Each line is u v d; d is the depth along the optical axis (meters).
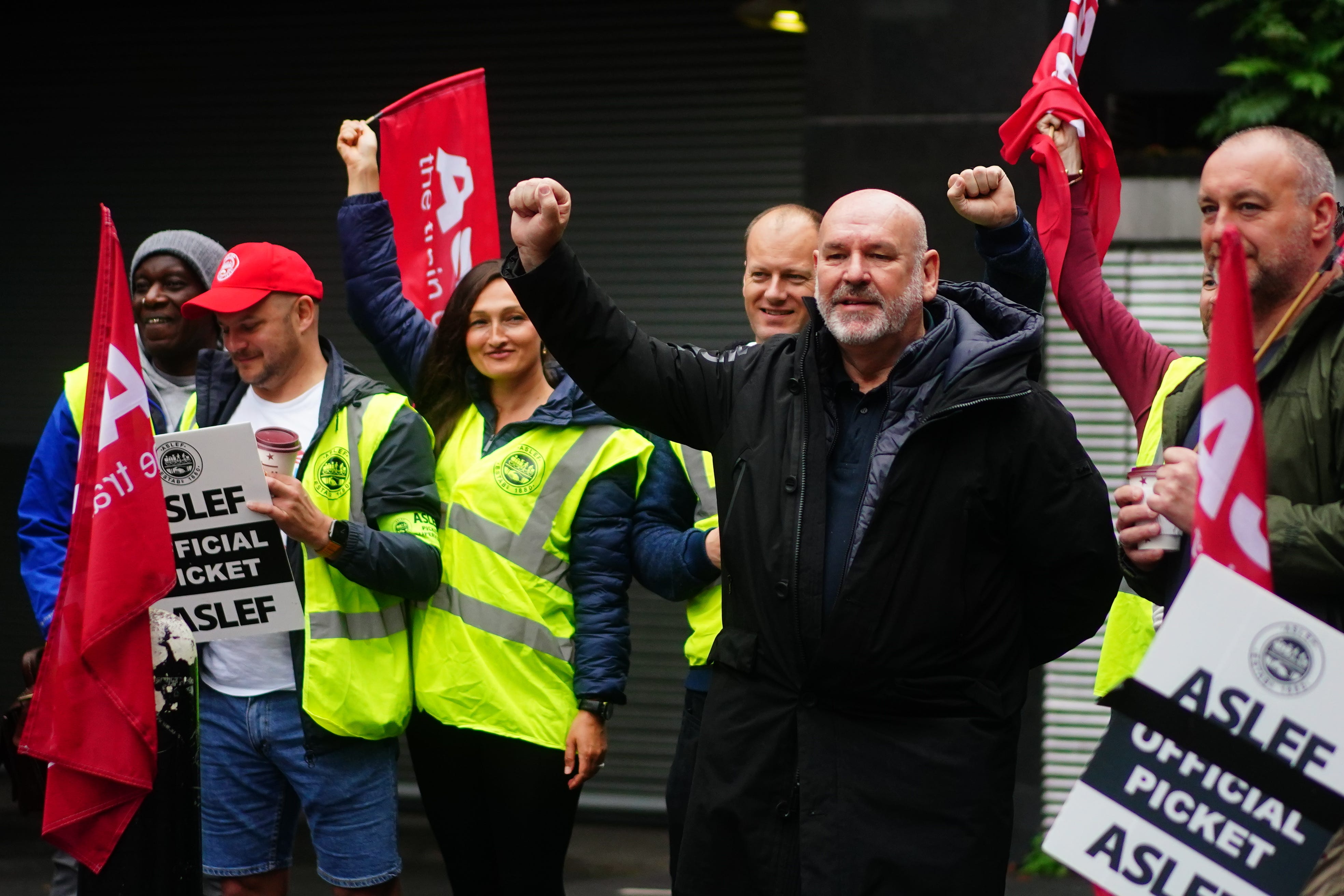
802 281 3.96
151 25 7.42
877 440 3.07
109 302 3.26
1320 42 6.05
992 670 3.07
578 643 4.04
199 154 7.39
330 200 7.27
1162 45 6.29
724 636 3.19
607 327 3.20
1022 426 3.05
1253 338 2.64
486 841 4.15
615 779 7.05
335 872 3.95
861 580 2.99
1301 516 2.59
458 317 4.13
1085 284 3.71
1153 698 2.49
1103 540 3.11
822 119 6.09
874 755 3.00
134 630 3.20
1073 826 2.52
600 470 4.06
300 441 3.99
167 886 3.22
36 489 4.25
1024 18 5.86
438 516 4.04
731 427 3.23
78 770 3.15
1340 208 3.19
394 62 7.19
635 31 7.00
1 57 7.58
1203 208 2.92
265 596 3.75
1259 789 2.44
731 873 3.11
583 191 7.07
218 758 3.97
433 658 4.02
